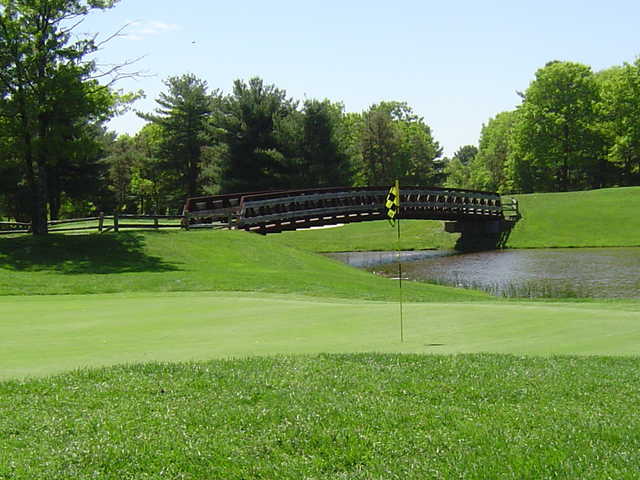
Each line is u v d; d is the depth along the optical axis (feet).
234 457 17.43
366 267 113.29
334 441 18.38
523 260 116.57
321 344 31.40
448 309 42.29
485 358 27.61
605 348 30.30
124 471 16.79
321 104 187.83
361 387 23.30
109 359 28.02
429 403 21.74
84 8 87.61
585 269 100.73
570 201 169.48
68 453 17.66
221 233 97.35
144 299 49.85
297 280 67.21
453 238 155.33
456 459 17.06
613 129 221.87
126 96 92.79
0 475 16.43
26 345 31.07
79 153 89.61
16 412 20.70
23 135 86.79
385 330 35.19
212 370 25.38
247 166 188.24
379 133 267.18
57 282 63.72
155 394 22.61
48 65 86.99
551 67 226.38
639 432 18.67
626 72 215.51
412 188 138.92
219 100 217.77
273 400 21.94
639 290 77.56
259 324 37.11
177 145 221.46
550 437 18.37
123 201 270.46
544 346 30.81
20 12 85.97
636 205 160.04
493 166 306.35
